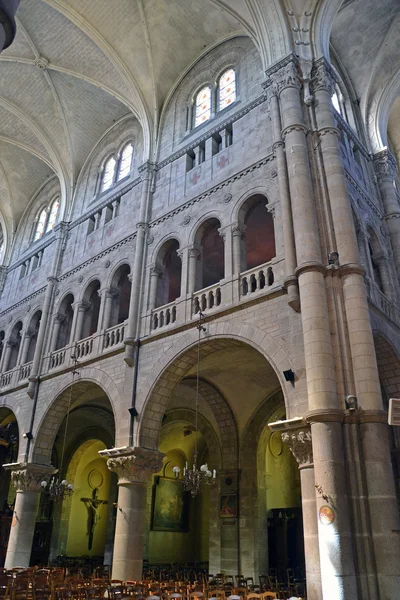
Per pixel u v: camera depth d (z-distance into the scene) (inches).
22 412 876.6
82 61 963.3
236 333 570.9
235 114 766.5
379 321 586.2
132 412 642.8
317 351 466.6
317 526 422.6
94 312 1042.1
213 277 1026.1
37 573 590.9
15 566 738.8
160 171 863.7
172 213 773.3
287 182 596.4
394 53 858.8
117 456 636.7
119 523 602.9
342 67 892.6
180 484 1107.9
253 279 604.1
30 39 947.3
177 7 853.2
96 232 946.7
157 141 911.7
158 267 757.3
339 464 420.2
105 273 854.5
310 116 633.0
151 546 1007.6
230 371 770.8
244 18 768.9
